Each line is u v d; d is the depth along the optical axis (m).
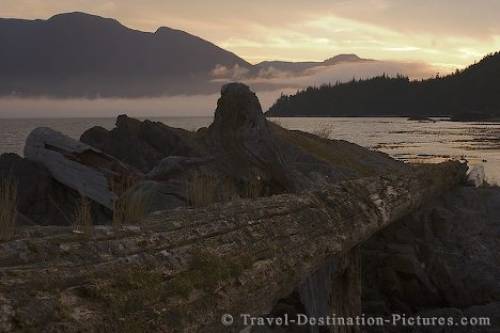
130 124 12.89
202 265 4.01
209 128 11.16
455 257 10.91
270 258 4.80
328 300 7.32
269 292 4.58
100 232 3.85
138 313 3.20
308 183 10.55
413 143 80.12
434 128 149.88
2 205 3.91
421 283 10.36
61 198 10.14
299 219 5.91
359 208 7.48
